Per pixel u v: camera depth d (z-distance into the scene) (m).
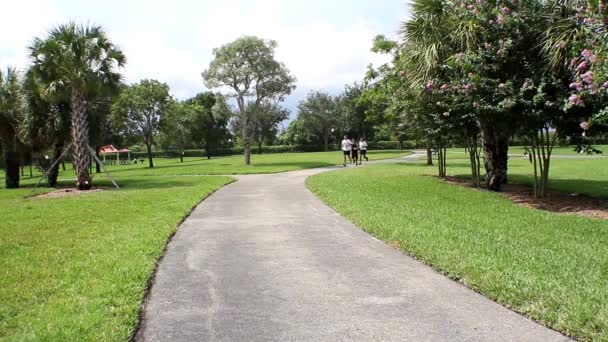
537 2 10.38
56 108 20.31
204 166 36.09
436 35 12.51
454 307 4.19
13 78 21.70
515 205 10.49
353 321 3.89
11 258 6.04
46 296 4.56
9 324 3.81
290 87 38.06
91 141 21.73
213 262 5.90
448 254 5.83
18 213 10.47
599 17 7.75
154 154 79.81
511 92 10.13
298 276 5.23
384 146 73.88
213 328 3.78
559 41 9.43
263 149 80.38
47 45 16.94
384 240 7.05
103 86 17.94
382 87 22.77
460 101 11.95
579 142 10.87
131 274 5.20
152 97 43.31
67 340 3.45
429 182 16.00
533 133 11.44
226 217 9.48
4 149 21.59
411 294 4.57
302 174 22.64
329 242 6.99
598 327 3.57
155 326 3.83
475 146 15.10
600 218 8.95
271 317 4.01
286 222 8.77
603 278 4.82
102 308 4.14
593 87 7.66
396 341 3.48
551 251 6.00
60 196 15.39
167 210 10.34
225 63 36.50
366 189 13.80
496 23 10.62
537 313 3.91
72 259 5.97
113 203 12.09
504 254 5.84
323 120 74.75
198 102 78.12
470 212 9.43
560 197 12.13
